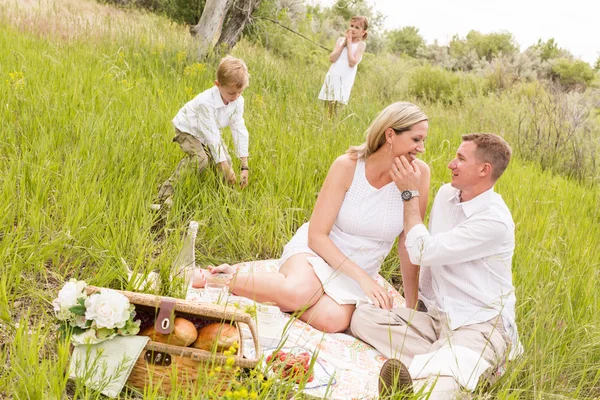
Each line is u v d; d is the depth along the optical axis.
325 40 18.83
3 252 3.39
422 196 4.03
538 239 5.24
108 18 10.85
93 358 2.79
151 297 2.94
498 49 27.55
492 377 3.38
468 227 3.56
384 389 2.97
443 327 3.59
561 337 3.73
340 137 6.64
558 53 27.69
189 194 4.83
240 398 2.55
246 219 4.71
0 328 3.05
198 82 8.62
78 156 4.79
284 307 3.80
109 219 4.01
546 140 10.34
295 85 9.78
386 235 4.08
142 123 5.76
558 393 3.38
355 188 4.00
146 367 2.85
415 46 32.28
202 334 2.97
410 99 14.66
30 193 4.26
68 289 2.85
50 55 7.94
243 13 10.75
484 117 11.80
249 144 5.93
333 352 3.54
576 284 4.45
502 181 7.04
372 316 3.69
